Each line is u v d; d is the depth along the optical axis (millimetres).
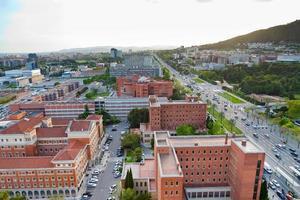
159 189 102750
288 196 124188
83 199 129375
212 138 135000
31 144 158125
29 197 134750
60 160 131750
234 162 117312
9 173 131875
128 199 111188
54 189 134250
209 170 125250
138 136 193000
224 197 122000
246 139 123188
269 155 172500
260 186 110812
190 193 119812
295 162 162625
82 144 158625
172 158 111562
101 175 151625
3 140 157750
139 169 138000
